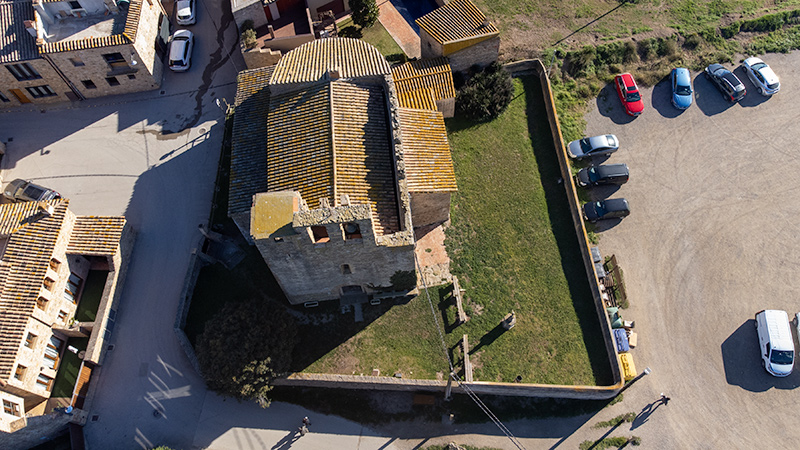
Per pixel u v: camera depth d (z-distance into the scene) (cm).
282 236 3048
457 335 3991
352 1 5028
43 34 4672
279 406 3941
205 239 4359
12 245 3894
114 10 4903
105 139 4931
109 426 3847
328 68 3859
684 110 5038
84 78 4947
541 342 3991
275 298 4159
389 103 3653
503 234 4353
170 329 4122
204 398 3928
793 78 5222
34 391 3703
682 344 4094
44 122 5044
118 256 4181
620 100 5056
